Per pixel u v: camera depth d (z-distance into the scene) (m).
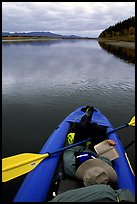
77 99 8.93
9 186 3.99
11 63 21.03
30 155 3.76
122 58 25.59
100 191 2.34
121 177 3.39
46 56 30.23
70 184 3.22
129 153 5.08
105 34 129.88
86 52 38.56
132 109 7.89
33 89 10.34
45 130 6.08
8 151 5.05
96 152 3.80
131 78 13.41
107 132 4.93
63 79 12.98
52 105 8.12
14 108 7.73
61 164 3.70
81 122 4.34
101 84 11.70
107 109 7.89
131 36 69.06
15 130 6.05
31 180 3.28
